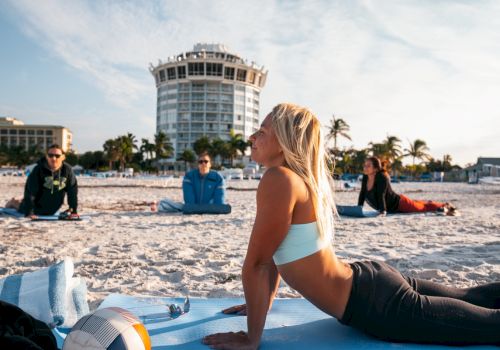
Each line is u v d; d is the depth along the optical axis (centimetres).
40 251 500
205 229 700
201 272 407
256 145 219
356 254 493
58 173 804
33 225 713
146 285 361
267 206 196
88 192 1800
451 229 708
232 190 2186
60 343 224
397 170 7731
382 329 209
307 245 202
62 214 784
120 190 2014
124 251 505
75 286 278
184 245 547
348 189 2608
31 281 253
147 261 454
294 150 205
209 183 938
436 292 222
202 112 10225
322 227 204
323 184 211
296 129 206
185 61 10056
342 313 209
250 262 203
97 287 356
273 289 225
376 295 206
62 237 604
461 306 207
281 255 207
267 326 244
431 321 204
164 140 9025
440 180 5691
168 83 10488
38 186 807
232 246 543
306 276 204
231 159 8694
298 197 198
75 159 9412
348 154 7762
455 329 205
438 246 547
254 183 3228
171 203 959
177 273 396
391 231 683
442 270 418
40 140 13600
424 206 962
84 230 672
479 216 921
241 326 242
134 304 285
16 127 13512
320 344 218
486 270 412
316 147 210
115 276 391
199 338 226
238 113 10456
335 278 205
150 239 595
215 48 10438
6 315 180
